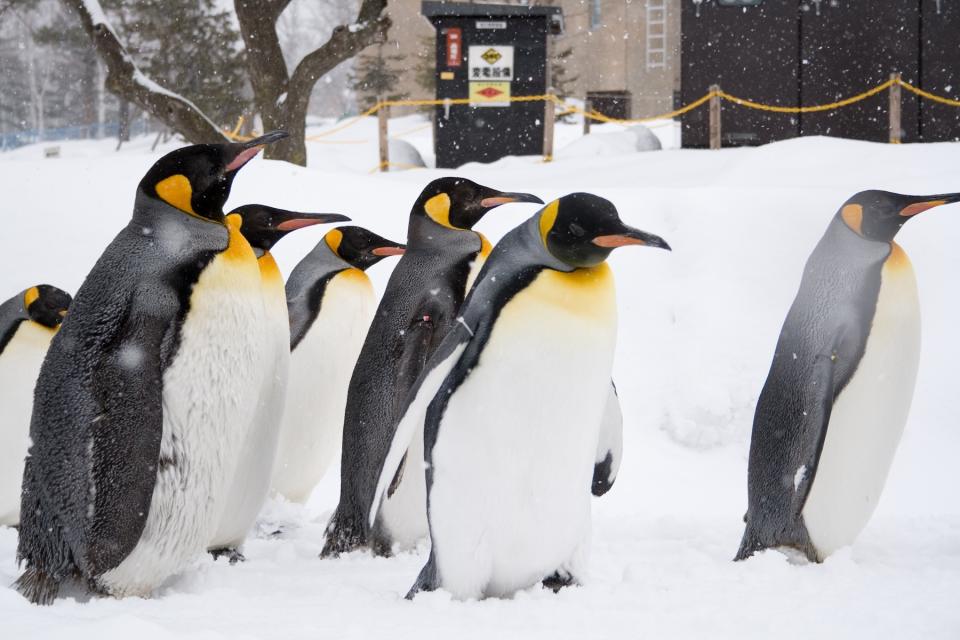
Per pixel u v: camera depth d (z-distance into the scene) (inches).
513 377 153.4
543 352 152.9
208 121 737.6
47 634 111.1
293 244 479.5
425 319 222.8
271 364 199.5
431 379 152.1
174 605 147.0
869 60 776.3
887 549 209.0
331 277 268.7
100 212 524.4
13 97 2600.9
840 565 180.2
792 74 789.9
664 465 370.3
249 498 200.2
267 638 122.7
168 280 159.3
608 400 184.9
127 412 153.9
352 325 268.7
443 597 152.1
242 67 1502.2
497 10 832.3
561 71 1731.1
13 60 2586.1
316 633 125.9
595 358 155.6
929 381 398.9
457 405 155.5
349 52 743.1
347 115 2043.6
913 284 198.4
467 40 840.9
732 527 260.8
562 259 155.2
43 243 494.3
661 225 488.4
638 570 178.4
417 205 234.1
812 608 143.9
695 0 797.2
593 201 152.8
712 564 189.3
